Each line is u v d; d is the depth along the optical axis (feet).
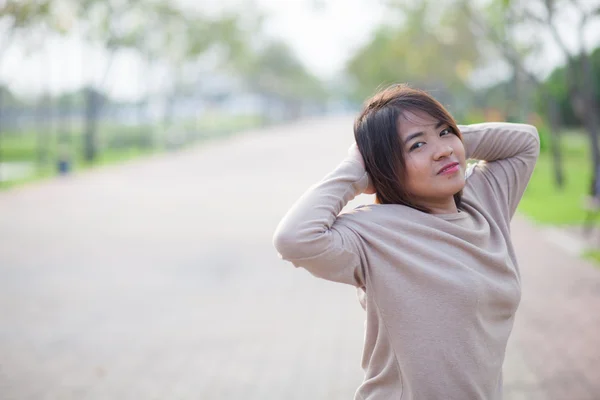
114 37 86.89
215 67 144.25
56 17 68.44
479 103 104.78
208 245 31.14
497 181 6.23
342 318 18.98
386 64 130.93
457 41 83.15
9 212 42.57
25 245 31.63
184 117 190.80
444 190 5.33
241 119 254.47
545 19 36.52
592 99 37.55
